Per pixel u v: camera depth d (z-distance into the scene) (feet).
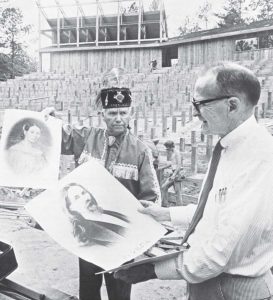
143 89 26.84
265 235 3.29
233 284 3.42
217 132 3.58
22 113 6.21
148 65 33.99
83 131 6.31
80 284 6.33
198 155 17.33
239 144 3.40
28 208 4.52
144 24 35.58
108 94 5.80
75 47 36.73
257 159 3.24
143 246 4.16
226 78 3.37
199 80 3.56
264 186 3.17
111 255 4.03
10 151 5.97
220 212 3.31
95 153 6.04
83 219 4.41
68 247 4.09
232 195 3.26
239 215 3.15
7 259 4.26
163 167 16.90
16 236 11.75
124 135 5.99
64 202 4.61
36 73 33.78
